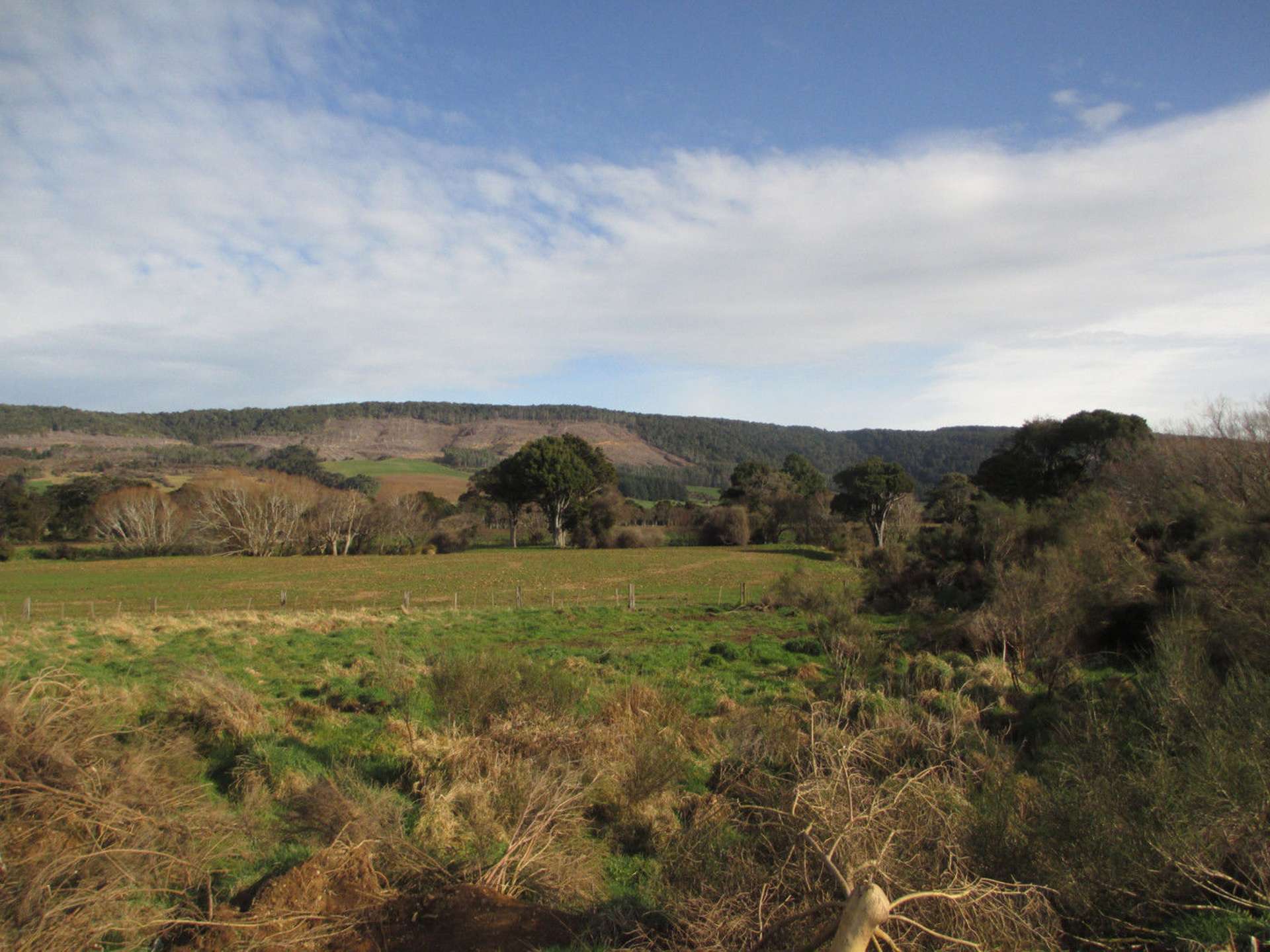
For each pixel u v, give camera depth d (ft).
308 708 35.99
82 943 14.57
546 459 237.45
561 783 23.61
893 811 17.52
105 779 19.58
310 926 16.53
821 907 12.56
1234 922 14.71
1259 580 36.22
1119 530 64.23
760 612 82.48
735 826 21.94
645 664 51.21
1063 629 44.83
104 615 101.96
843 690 37.40
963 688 37.45
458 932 16.60
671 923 16.51
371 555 229.86
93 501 252.01
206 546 229.45
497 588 135.33
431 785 25.76
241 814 22.84
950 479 250.78
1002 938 13.82
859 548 177.88
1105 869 16.02
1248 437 87.04
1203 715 21.57
